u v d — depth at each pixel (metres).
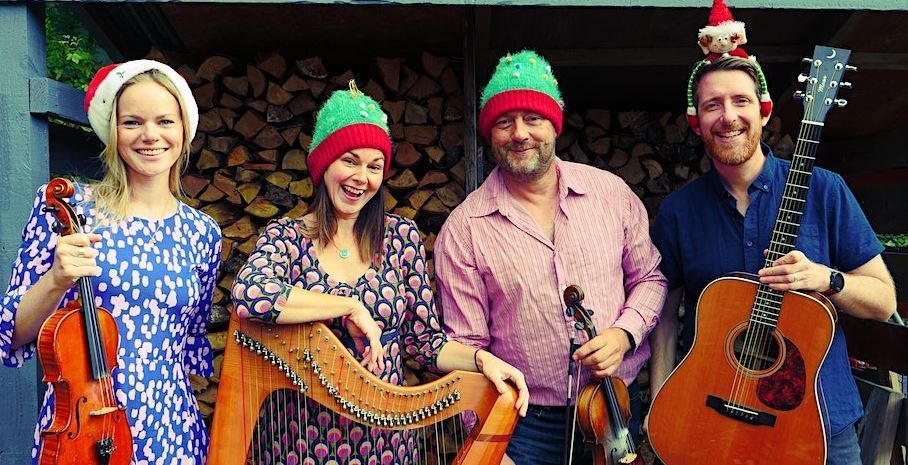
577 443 2.20
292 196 3.62
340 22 3.37
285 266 1.85
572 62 3.76
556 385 2.19
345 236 1.95
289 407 1.83
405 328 2.02
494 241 2.20
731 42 2.04
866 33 3.54
